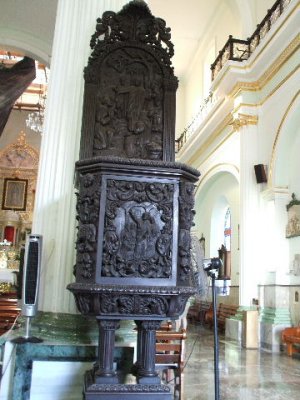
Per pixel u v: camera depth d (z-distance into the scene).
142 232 2.87
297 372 7.07
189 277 3.00
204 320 15.13
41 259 3.38
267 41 10.55
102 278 2.75
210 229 16.59
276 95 10.85
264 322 10.15
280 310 9.98
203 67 17.98
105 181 2.91
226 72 11.97
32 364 3.15
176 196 2.99
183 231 2.95
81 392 3.14
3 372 3.10
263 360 8.27
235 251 14.38
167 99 3.68
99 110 3.56
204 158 16.28
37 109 24.75
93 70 3.63
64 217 3.70
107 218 2.85
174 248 2.90
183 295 2.83
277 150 10.55
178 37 18.17
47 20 8.12
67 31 4.20
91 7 4.22
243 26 12.87
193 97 19.39
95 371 2.77
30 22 8.29
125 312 2.75
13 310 7.04
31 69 8.95
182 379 4.38
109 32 3.98
